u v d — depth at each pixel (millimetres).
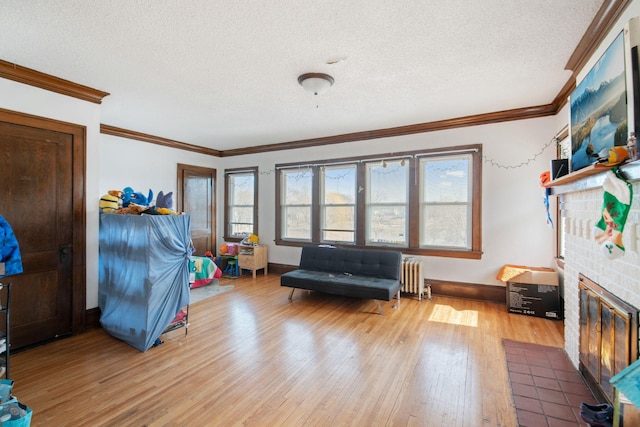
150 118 4152
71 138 3037
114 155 4691
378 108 3734
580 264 2260
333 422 1772
